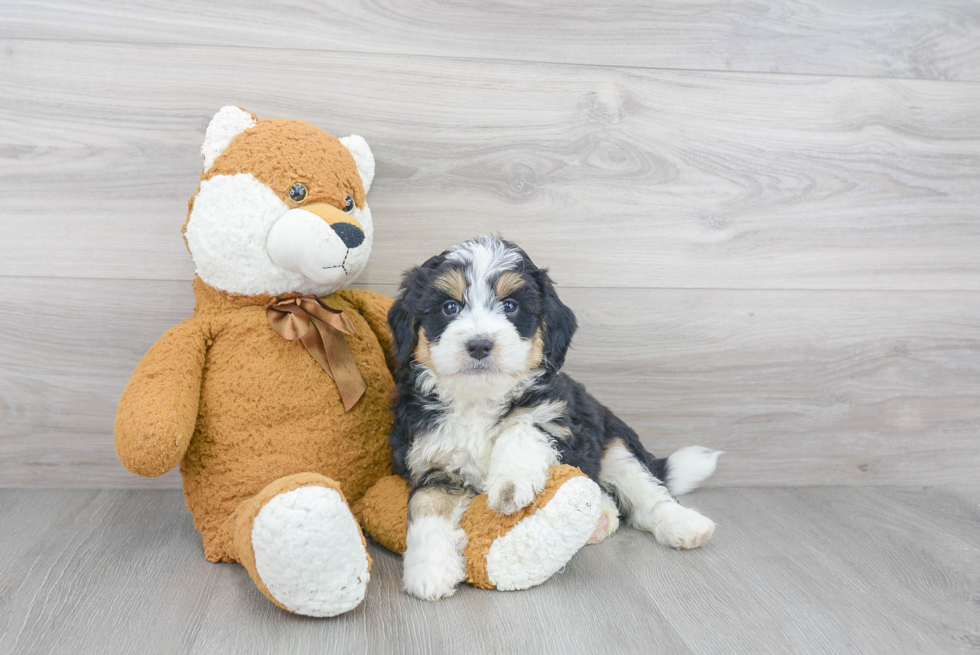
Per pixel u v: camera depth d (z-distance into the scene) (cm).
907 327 220
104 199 195
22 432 200
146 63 191
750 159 210
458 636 128
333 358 165
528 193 205
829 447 222
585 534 143
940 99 214
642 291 211
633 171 207
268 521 123
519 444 146
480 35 198
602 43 202
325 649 123
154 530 175
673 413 216
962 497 214
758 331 215
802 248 214
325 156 163
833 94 210
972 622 138
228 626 130
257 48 193
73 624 130
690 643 127
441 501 150
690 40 204
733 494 214
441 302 153
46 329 197
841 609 141
